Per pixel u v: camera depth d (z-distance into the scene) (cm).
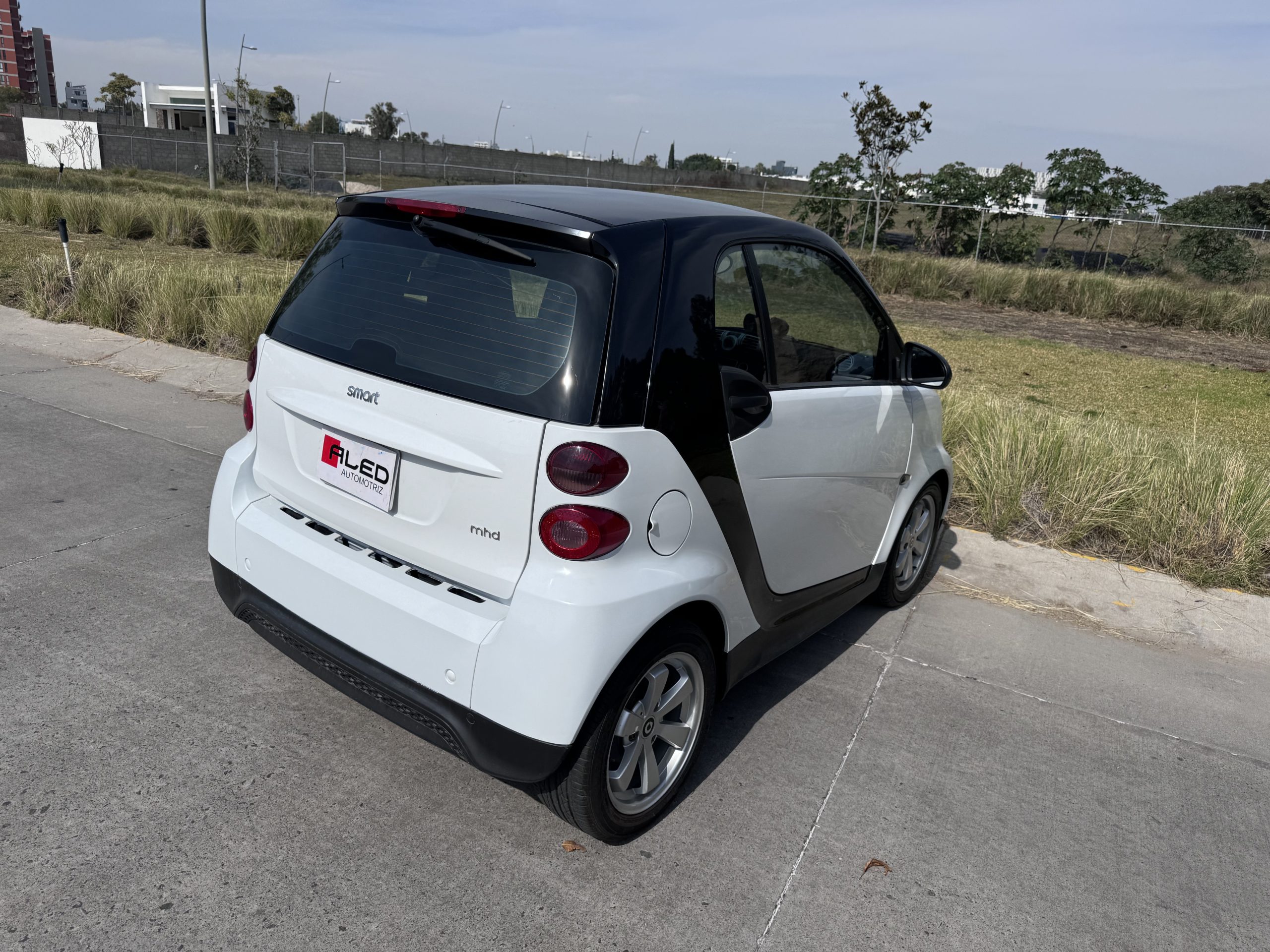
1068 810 296
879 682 367
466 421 228
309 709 314
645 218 251
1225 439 868
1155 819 296
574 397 220
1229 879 270
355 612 247
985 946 235
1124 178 2738
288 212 1944
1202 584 497
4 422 597
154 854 241
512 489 222
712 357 254
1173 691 383
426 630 232
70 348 820
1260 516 517
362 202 272
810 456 304
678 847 262
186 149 4628
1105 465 564
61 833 245
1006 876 262
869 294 351
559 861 252
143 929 216
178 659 338
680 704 270
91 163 4403
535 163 4516
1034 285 1916
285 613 267
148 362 792
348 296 266
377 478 249
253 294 931
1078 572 500
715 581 262
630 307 228
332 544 264
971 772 312
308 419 266
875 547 379
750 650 300
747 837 268
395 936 221
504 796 278
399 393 241
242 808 262
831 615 362
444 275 247
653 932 229
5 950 206
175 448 573
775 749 314
